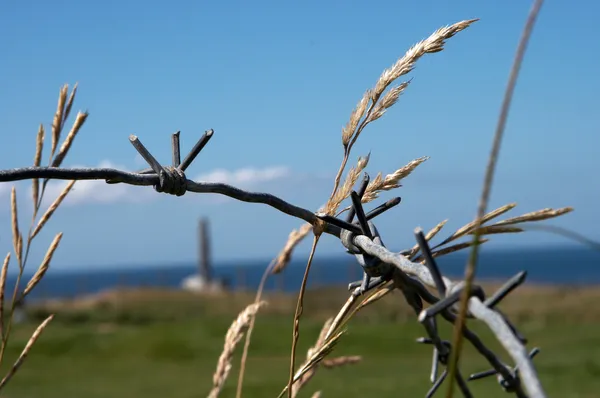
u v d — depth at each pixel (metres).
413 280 1.16
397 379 13.13
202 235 48.34
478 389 10.94
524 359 0.73
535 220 1.19
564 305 27.36
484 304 0.83
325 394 11.70
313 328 21.12
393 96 1.47
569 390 11.53
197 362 17.42
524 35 0.74
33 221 1.85
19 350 18.81
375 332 20.03
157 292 38.59
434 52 1.45
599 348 16.11
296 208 1.47
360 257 1.23
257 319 26.94
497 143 0.76
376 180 1.51
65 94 1.80
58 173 1.22
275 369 14.98
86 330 22.73
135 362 17.56
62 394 13.03
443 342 1.00
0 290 1.85
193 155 1.36
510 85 0.75
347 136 1.51
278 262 2.33
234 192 1.41
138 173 1.36
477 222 0.78
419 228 0.94
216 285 47.91
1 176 1.18
